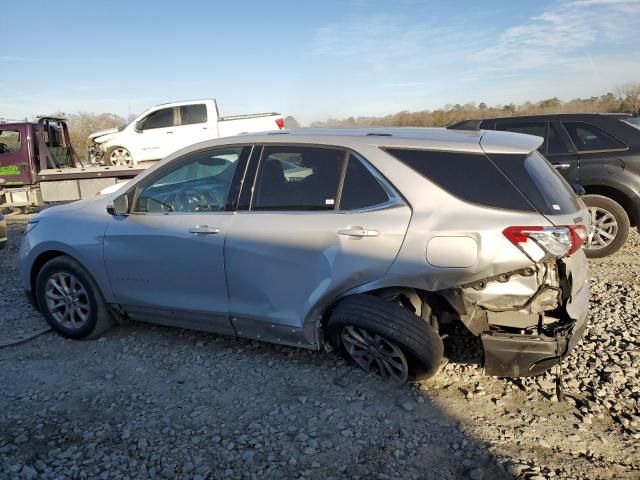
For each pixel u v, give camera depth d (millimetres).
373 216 3408
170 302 4086
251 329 3865
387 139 3584
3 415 3336
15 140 13312
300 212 3627
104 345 4367
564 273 3297
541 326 3320
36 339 4527
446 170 3377
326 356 4027
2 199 12812
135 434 3117
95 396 3562
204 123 15406
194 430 3152
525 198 3219
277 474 2768
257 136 3963
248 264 3721
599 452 2908
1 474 2771
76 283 4418
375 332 3363
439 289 3264
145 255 4082
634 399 3373
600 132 6605
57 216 4547
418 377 3518
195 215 3971
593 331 4383
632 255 6809
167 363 4020
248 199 3818
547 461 2840
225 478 2740
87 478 2748
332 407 3361
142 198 4230
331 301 3564
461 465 2830
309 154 3723
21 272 4730
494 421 3207
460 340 4238
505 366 3301
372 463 2846
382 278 3369
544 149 6809
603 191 6625
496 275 3203
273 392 3561
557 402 3396
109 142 15391
